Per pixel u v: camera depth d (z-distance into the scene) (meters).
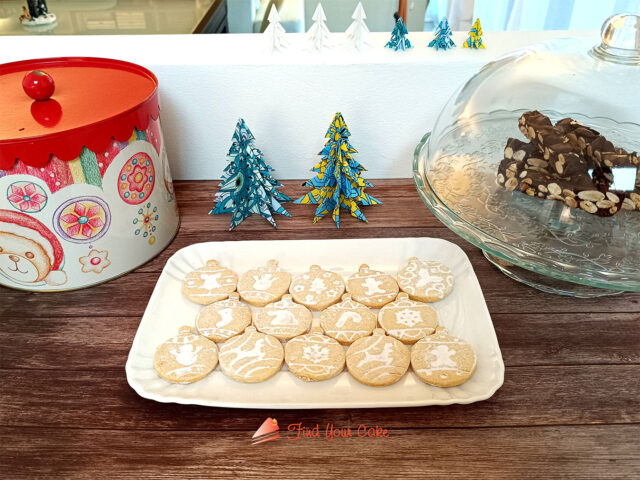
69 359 0.70
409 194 1.02
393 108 0.98
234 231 0.93
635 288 0.63
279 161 1.05
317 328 0.72
